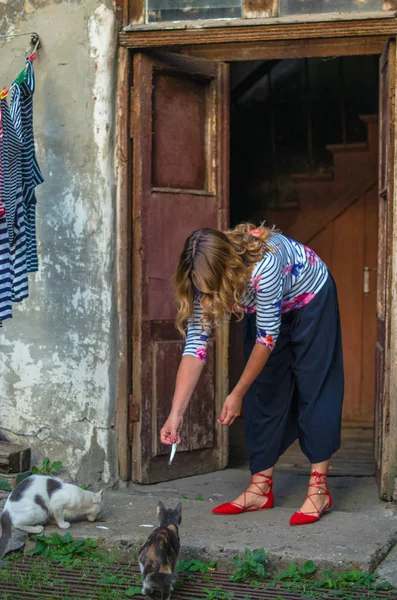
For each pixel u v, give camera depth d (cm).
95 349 434
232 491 435
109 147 430
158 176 446
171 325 453
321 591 297
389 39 399
